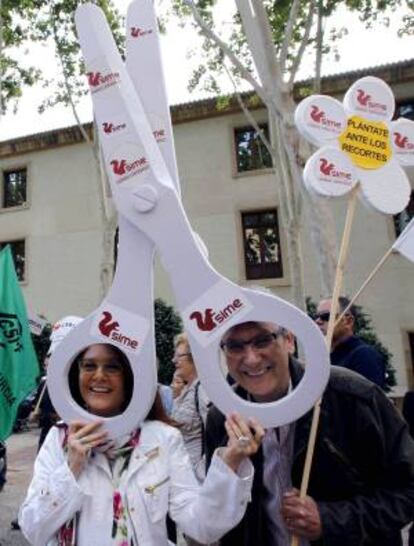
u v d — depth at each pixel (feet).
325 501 5.83
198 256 5.62
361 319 39.37
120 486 5.57
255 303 5.47
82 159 56.18
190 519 5.43
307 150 23.93
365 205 6.88
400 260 44.29
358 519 5.55
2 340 15.57
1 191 59.00
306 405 5.31
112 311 5.81
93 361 5.90
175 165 6.18
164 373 42.73
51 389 5.85
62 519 5.36
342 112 6.83
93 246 54.13
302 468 5.87
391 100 7.07
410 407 9.32
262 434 5.29
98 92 6.01
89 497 5.52
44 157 57.72
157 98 6.27
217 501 5.23
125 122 5.88
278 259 48.14
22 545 15.37
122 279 5.83
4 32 41.68
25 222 57.11
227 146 50.93
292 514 5.58
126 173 5.84
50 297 54.60
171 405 13.07
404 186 6.95
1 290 15.87
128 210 5.80
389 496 5.81
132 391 5.84
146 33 6.39
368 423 5.86
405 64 45.21
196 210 50.65
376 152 6.89
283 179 35.60
